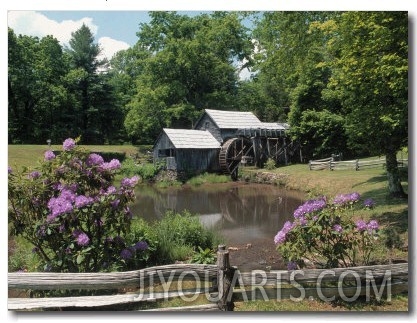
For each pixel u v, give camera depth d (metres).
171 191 25.80
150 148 42.06
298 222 6.12
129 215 5.93
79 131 42.25
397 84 9.30
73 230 5.55
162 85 41.12
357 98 11.56
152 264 7.74
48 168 5.78
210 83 42.69
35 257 6.48
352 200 6.13
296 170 27.56
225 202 20.48
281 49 16.66
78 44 44.09
